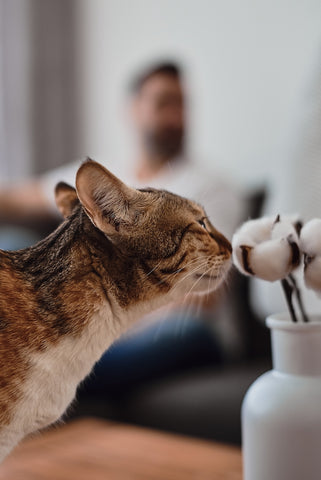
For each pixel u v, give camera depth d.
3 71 3.50
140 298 1.18
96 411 2.04
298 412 0.92
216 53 3.23
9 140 3.53
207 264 1.21
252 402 0.97
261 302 2.29
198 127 3.31
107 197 1.09
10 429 1.05
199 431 1.78
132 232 1.14
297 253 0.88
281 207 1.87
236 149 3.18
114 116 3.68
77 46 3.78
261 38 3.06
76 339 1.10
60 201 1.31
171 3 3.40
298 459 0.92
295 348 0.96
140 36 3.55
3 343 1.04
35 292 1.10
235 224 2.41
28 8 3.56
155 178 2.84
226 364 2.19
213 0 3.22
